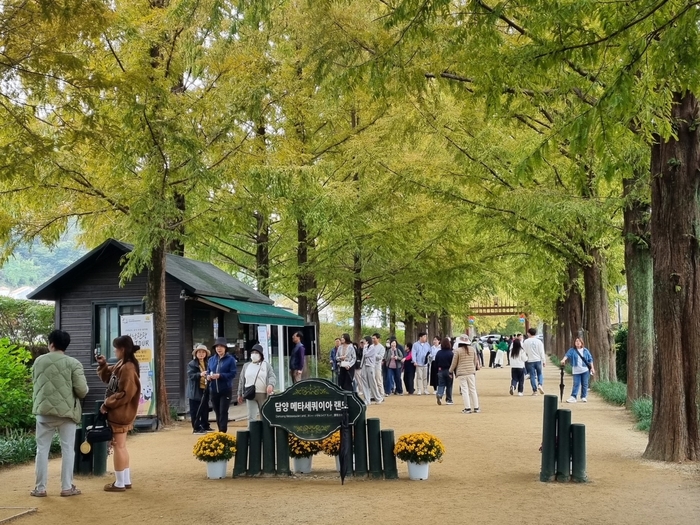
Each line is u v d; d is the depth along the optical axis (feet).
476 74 30.04
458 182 60.03
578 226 61.93
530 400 70.23
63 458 28.45
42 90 30.94
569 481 29.73
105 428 29.55
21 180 45.62
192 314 63.00
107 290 63.10
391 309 102.83
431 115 51.39
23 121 31.71
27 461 38.29
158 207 49.80
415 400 73.67
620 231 60.95
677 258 35.04
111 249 62.44
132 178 52.54
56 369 28.37
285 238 93.66
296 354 60.49
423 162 62.03
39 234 58.03
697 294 34.83
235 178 54.19
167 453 40.32
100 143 32.24
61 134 37.70
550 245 65.92
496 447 39.75
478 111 53.36
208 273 73.31
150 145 47.67
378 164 64.80
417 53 35.96
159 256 54.95
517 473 32.01
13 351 58.03
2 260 57.11
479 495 27.37
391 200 67.46
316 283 91.71
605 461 34.63
